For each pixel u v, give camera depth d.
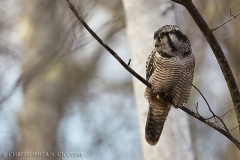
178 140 12.66
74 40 11.30
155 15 12.72
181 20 14.88
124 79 20.59
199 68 16.14
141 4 12.73
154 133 11.49
